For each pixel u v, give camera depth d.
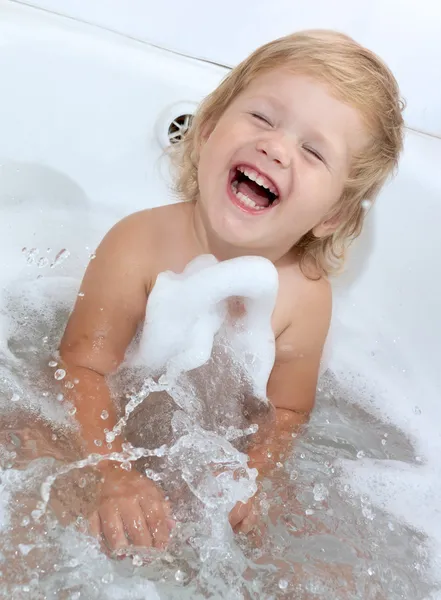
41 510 0.68
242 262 0.83
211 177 0.81
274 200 0.82
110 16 1.08
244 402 0.86
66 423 0.78
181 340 0.84
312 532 0.75
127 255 0.87
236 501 0.74
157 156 1.09
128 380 0.85
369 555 0.74
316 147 0.80
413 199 1.02
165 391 0.83
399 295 1.05
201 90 1.06
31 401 0.80
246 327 0.87
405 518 0.81
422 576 0.74
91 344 0.85
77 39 1.03
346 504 0.81
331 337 1.04
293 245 0.92
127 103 1.06
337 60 0.81
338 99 0.80
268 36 1.09
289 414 0.90
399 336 1.05
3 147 1.04
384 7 1.08
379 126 0.84
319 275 0.95
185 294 0.84
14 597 0.61
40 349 0.88
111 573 0.65
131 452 0.77
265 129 0.80
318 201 0.82
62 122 1.06
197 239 0.88
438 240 1.01
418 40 1.09
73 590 0.63
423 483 0.87
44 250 1.06
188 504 0.73
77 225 1.11
